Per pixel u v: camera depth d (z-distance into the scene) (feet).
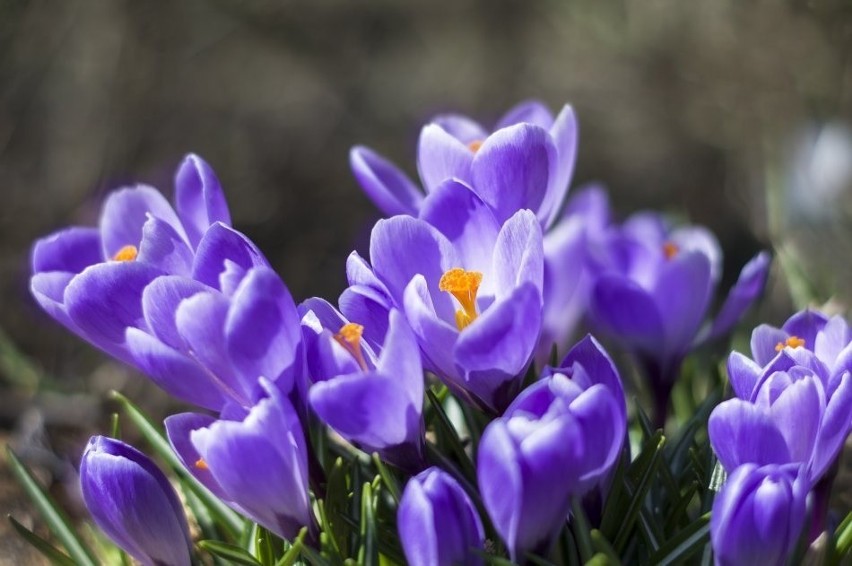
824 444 1.85
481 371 1.87
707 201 5.85
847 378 1.83
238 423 1.81
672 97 6.18
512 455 1.75
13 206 5.54
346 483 2.03
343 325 1.91
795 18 3.68
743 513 1.79
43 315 4.70
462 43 7.62
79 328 1.93
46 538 2.40
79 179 5.70
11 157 5.61
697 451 2.10
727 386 2.20
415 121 7.22
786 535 1.80
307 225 6.61
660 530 1.98
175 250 1.94
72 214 5.62
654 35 6.31
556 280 2.33
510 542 1.80
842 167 2.90
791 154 3.28
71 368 4.50
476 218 1.94
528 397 1.80
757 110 4.53
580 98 6.92
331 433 2.27
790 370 1.85
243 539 2.07
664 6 6.25
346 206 6.70
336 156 6.92
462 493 1.81
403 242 1.92
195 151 6.44
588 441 1.79
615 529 1.96
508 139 1.95
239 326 1.81
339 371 1.84
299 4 7.17
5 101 5.62
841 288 2.82
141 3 5.99
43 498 2.15
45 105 5.72
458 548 1.80
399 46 7.61
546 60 7.32
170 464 2.15
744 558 1.80
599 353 1.87
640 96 6.46
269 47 7.08
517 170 1.97
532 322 1.85
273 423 1.81
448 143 2.02
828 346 1.94
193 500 2.15
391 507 2.05
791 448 1.83
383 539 2.00
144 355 1.86
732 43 4.93
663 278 2.24
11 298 4.87
